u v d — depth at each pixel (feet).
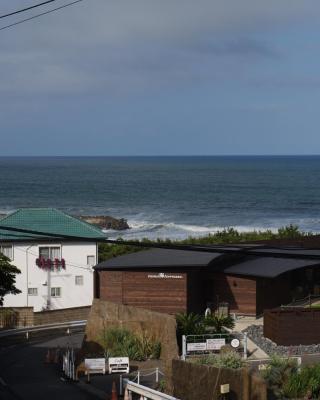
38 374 113.80
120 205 549.54
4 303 185.26
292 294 154.61
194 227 414.21
